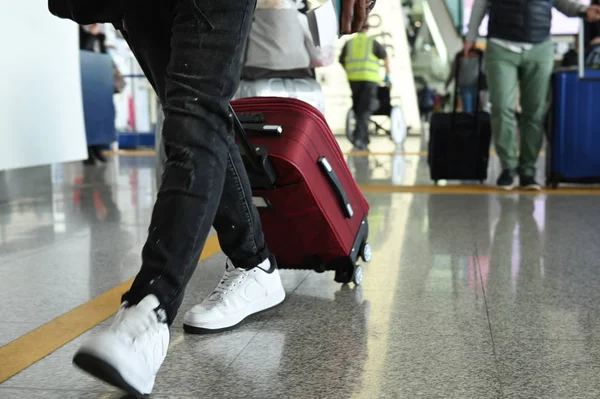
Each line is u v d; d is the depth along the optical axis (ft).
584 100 16.88
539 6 16.16
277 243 6.97
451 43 49.75
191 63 4.33
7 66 12.30
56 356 5.26
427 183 18.75
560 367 4.99
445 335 5.75
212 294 6.10
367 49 33.19
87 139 21.26
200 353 5.32
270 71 11.32
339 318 6.26
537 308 6.56
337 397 4.44
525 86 16.79
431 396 4.45
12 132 12.43
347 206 6.94
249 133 6.34
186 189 4.28
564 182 17.22
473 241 10.05
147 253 4.27
